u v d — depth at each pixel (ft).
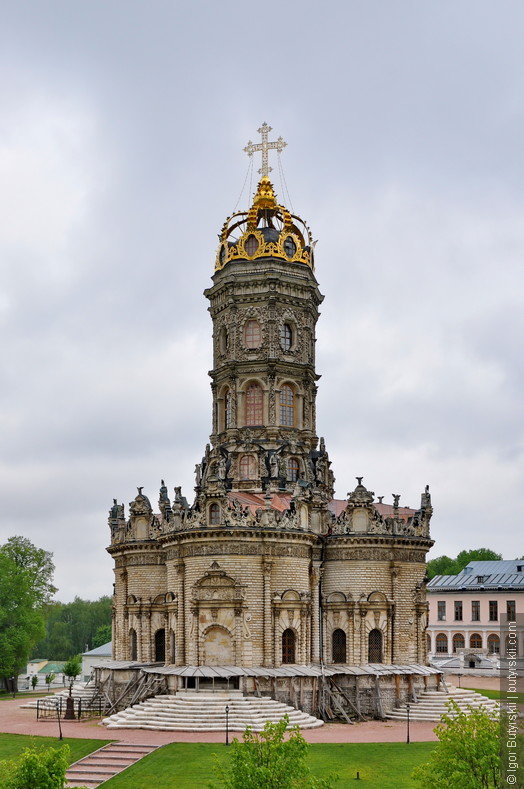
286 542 326.65
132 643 371.76
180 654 321.73
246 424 371.76
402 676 336.90
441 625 577.84
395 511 359.05
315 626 342.85
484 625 564.71
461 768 153.07
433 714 320.70
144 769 228.02
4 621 444.96
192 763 232.73
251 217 386.52
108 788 210.59
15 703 391.86
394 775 220.84
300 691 313.53
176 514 334.65
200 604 317.01
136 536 375.66
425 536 361.92
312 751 252.62
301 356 377.91
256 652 315.99
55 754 164.35
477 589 571.28
